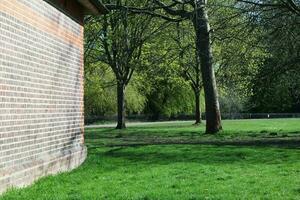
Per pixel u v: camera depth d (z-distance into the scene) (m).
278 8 20.52
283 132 31.05
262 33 21.53
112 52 39.75
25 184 10.63
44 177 11.69
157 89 62.75
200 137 27.48
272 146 20.84
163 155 17.78
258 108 72.94
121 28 31.67
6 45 10.03
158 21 32.31
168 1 31.77
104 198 9.45
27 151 11.05
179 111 65.31
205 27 27.03
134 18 31.34
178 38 28.39
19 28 10.72
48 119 12.58
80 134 15.65
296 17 20.67
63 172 13.02
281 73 22.59
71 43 14.69
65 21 14.09
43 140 12.16
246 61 23.23
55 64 13.20
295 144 21.86
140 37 31.67
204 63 28.86
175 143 23.73
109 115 60.97
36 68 11.75
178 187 10.76
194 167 14.11
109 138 29.38
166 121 66.00
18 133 10.57
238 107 71.06
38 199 9.13
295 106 72.12
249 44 21.80
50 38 12.80
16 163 10.40
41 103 12.07
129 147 21.39
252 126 40.22
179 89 61.09
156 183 11.28
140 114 66.75
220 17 25.17
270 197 9.41
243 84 25.61
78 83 15.41
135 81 51.34
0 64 9.74
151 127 44.09
